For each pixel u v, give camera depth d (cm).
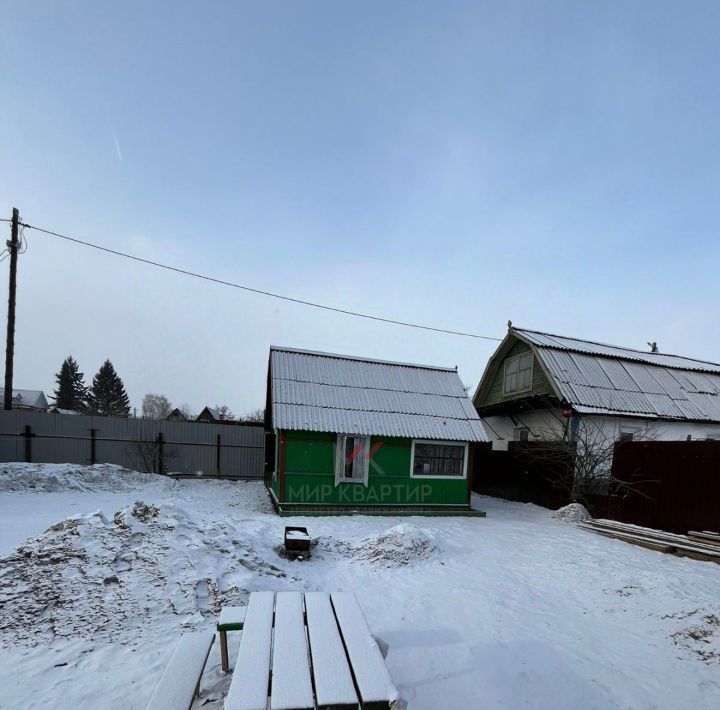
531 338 1529
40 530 696
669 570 646
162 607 404
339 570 605
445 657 363
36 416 1451
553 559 698
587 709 301
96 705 276
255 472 1628
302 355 1259
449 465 1173
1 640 350
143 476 1320
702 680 340
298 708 196
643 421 1339
